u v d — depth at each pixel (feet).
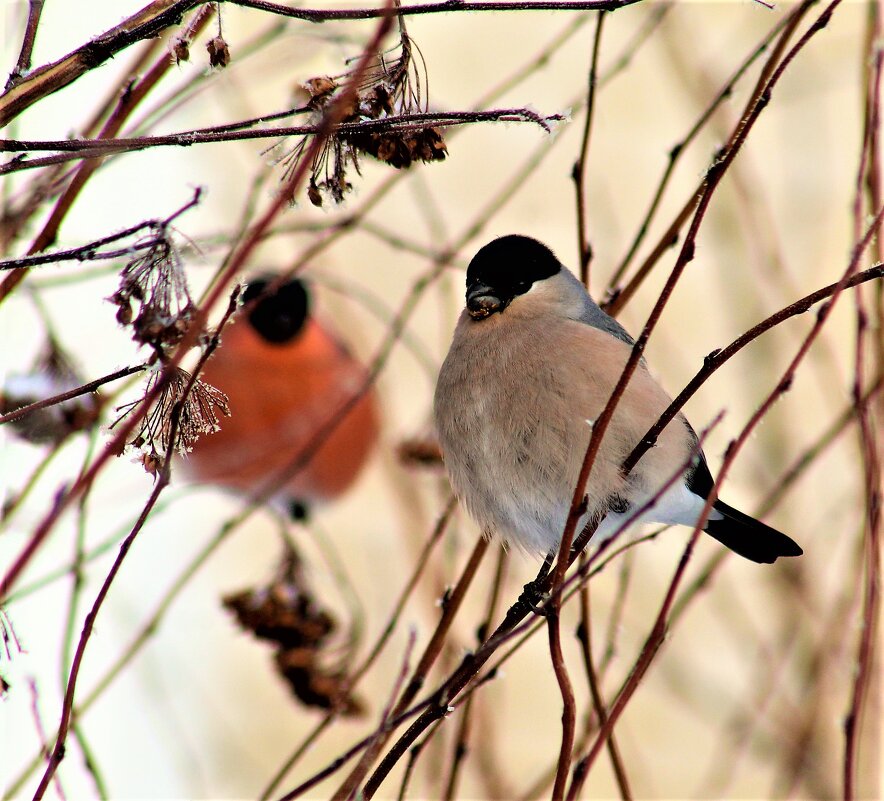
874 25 17.63
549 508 20.34
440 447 21.50
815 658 23.53
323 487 30.32
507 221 44.01
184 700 30.35
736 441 13.74
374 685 29.66
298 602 23.47
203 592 33.65
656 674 32.89
